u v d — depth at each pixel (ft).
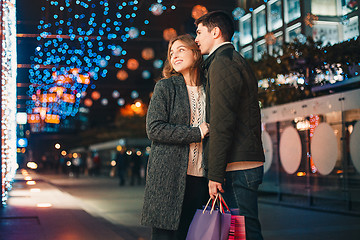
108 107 113.19
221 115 6.80
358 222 23.58
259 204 33.99
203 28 8.02
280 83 33.42
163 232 7.75
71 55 59.67
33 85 70.18
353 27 48.60
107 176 115.24
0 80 24.99
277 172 33.81
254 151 7.11
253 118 7.25
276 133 33.81
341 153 27.43
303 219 25.13
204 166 7.47
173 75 8.19
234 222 7.01
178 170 7.57
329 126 28.25
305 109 30.01
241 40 67.82
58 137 192.85
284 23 56.49
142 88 89.51
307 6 51.98
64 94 79.30
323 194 29.14
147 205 7.60
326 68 29.94
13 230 16.28
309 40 31.24
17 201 27.53
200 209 7.54
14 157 37.93
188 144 7.66
